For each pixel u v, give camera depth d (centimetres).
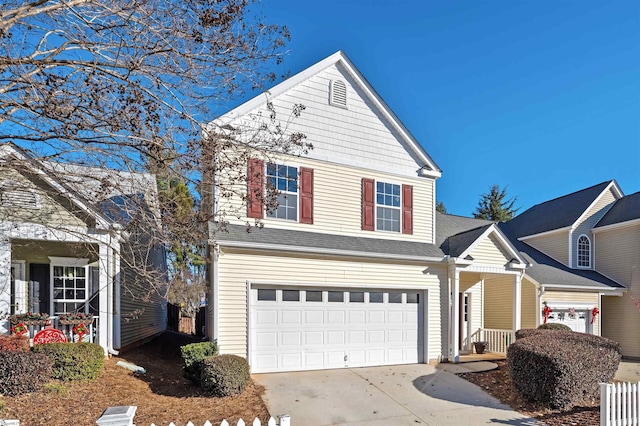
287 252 1088
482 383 1028
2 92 561
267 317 1059
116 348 1128
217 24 580
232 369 849
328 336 1132
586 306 1752
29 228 984
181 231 752
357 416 776
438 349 1282
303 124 1240
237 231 1048
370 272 1205
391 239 1345
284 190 1184
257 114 1139
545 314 1620
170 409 757
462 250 1320
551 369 838
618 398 682
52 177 697
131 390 843
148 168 684
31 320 1018
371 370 1126
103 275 1064
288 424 440
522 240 2206
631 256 1850
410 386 983
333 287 1147
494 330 1512
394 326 1235
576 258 1967
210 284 1092
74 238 1009
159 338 1702
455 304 1296
